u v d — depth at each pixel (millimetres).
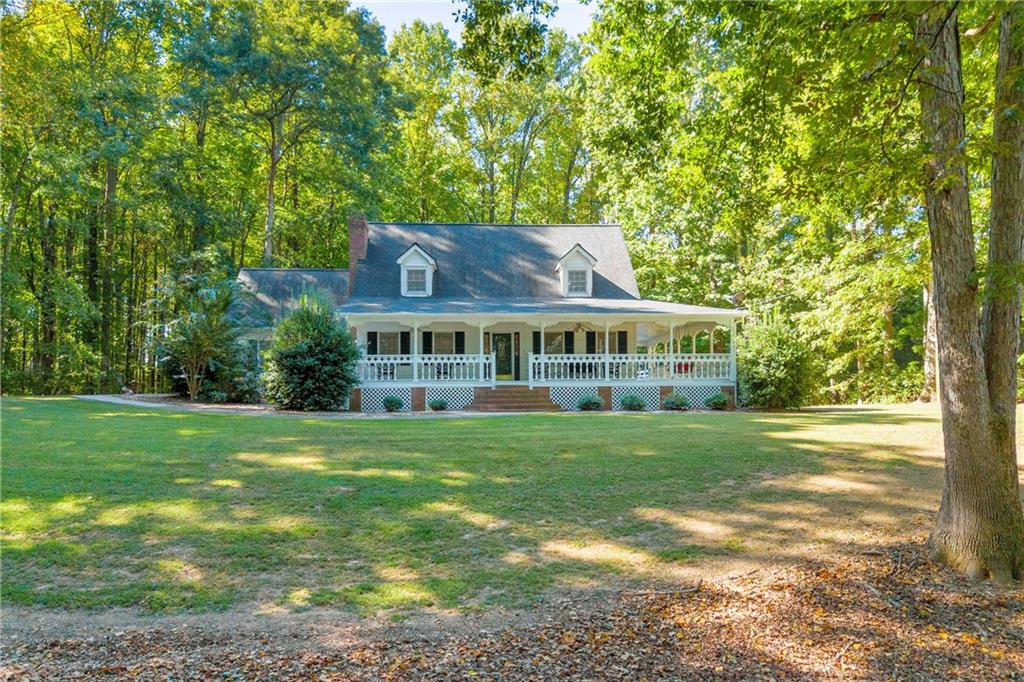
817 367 22984
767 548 6449
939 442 11344
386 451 10508
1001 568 5703
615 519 7262
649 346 29094
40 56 21797
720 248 30797
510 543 6535
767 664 4328
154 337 22609
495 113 41406
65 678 3971
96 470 8656
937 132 5789
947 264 5910
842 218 21594
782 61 6590
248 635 4629
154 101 28531
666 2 10344
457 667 4156
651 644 4547
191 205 29641
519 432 12789
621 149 12281
